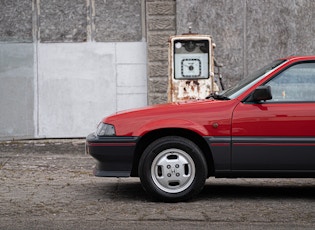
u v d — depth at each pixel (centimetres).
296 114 922
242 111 926
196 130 922
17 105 1758
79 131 1780
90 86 1777
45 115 1773
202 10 1744
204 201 949
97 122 1783
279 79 945
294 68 949
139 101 1784
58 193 1015
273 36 1764
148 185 926
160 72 1747
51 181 1139
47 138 1775
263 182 1149
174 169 925
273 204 928
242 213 860
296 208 897
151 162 925
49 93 1770
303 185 1114
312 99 936
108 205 916
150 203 930
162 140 925
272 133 922
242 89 952
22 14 1753
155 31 1744
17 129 1759
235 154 924
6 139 1756
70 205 915
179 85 1457
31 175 1208
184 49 1458
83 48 1770
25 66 1758
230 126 924
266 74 952
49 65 1766
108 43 1775
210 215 845
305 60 949
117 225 784
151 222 803
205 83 1457
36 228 768
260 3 1756
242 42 1758
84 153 1517
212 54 1459
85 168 1299
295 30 1764
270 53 1766
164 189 930
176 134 952
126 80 1781
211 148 923
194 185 927
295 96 937
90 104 1780
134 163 963
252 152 923
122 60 1777
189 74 1460
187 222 804
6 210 878
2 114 1753
